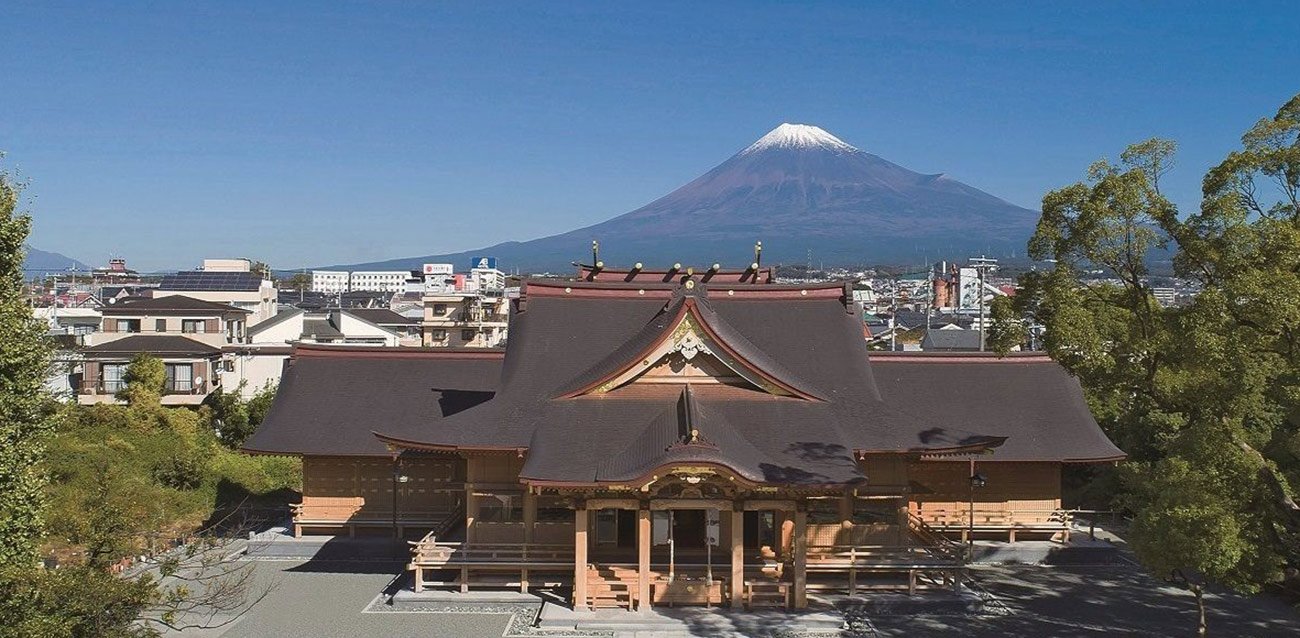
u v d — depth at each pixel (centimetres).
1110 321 2339
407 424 3628
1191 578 3180
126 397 5828
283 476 4656
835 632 2664
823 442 2803
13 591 1891
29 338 2255
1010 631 2694
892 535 3048
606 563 2978
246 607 2903
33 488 2209
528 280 3400
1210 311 2044
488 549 2959
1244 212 2106
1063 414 3659
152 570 3272
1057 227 2423
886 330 10031
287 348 7100
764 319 3378
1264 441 2538
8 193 2205
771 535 3105
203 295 9644
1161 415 3881
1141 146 2305
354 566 3428
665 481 2675
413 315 11988
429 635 2644
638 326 3341
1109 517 4125
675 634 2633
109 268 19875
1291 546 2188
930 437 2922
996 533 3559
